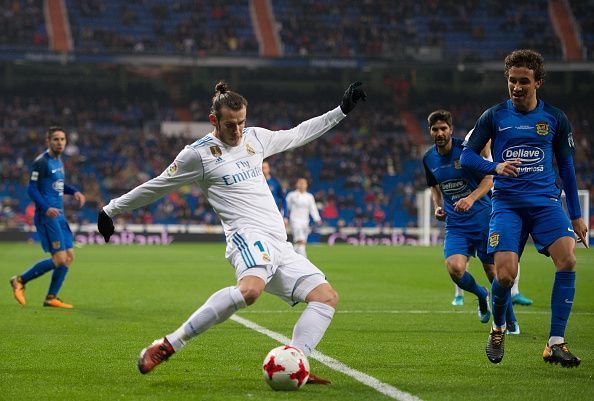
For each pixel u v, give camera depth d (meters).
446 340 19.45
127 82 115.31
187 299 30.20
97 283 37.69
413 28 116.50
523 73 15.14
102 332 20.80
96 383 13.95
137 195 14.09
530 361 16.30
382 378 14.37
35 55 100.69
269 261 13.56
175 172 14.02
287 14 117.19
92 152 104.44
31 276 27.33
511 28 116.12
